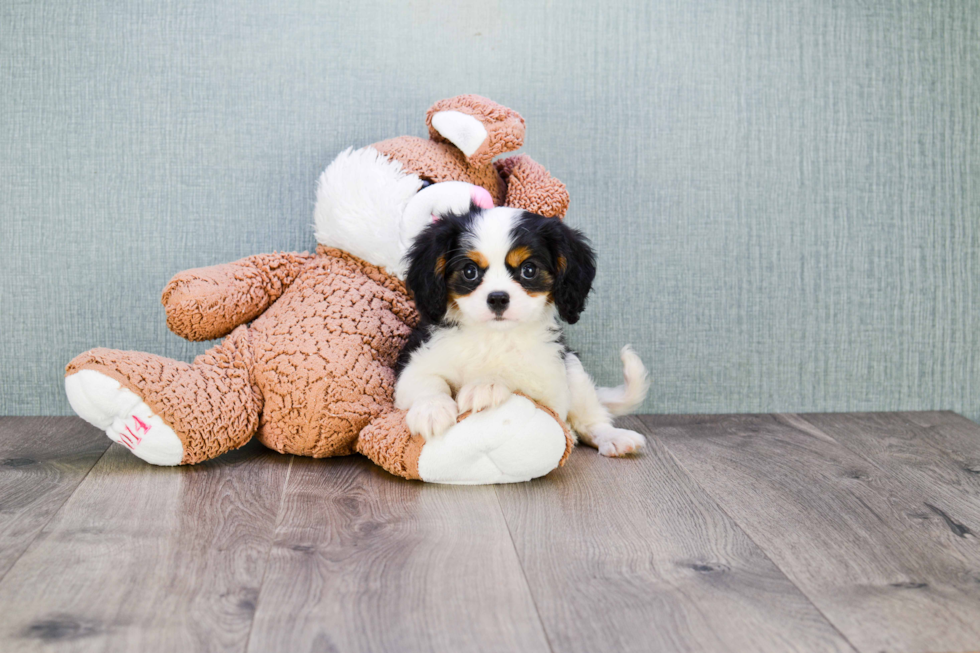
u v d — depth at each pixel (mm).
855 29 1932
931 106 1967
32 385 1858
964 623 944
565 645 885
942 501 1376
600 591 1010
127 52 1801
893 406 2031
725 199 1931
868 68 1943
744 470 1526
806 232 1962
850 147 1955
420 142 1674
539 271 1337
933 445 1724
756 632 917
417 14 1839
